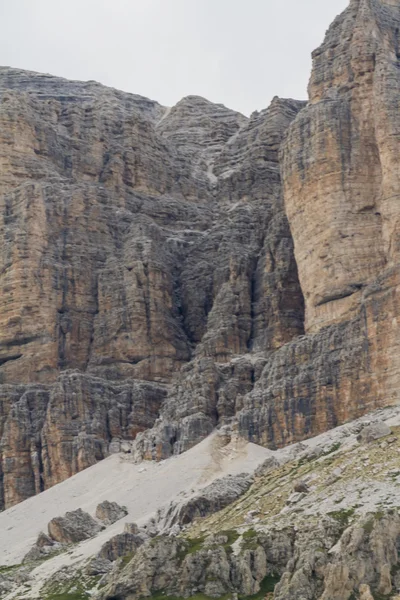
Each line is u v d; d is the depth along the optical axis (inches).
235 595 7706.7
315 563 7480.3
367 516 7682.1
